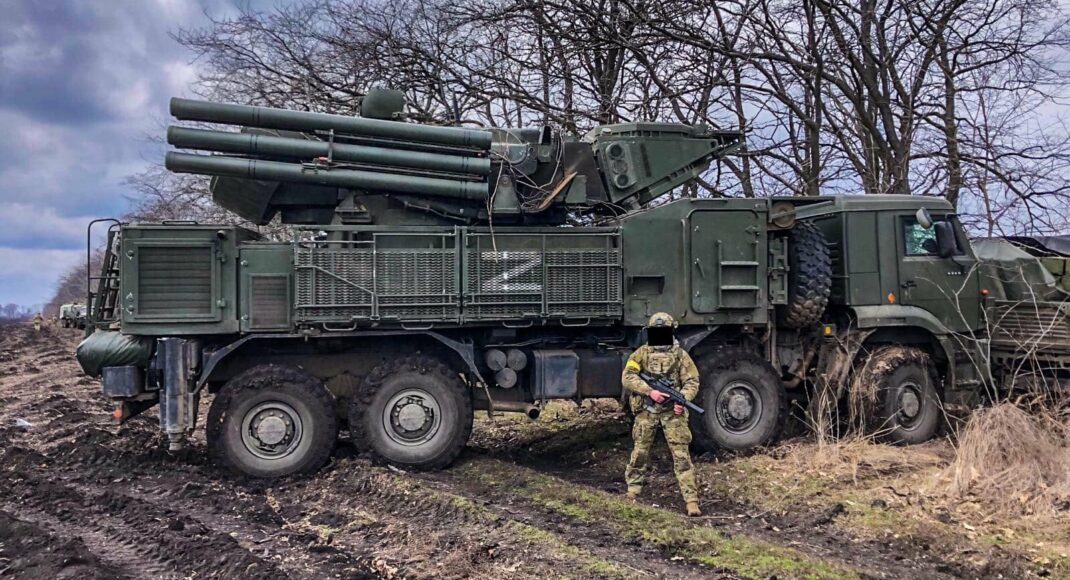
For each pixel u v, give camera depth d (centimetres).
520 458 818
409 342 768
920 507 614
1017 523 573
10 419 1058
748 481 693
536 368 761
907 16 1255
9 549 512
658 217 767
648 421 638
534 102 1366
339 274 708
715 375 782
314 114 727
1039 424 705
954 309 895
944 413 816
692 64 1341
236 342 706
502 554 496
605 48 1339
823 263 811
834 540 554
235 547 500
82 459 784
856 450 768
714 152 863
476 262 732
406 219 775
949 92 1290
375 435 722
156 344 707
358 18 1391
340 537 543
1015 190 1215
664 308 768
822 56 1310
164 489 676
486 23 1377
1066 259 959
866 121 1299
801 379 862
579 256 751
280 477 706
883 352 845
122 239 682
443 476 709
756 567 484
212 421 698
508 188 766
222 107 711
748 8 1313
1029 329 888
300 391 709
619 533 548
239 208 779
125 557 504
